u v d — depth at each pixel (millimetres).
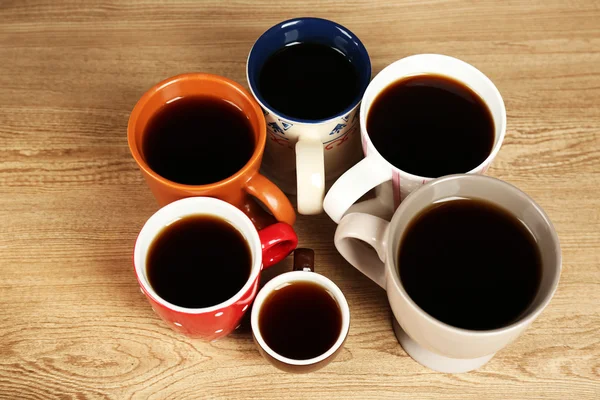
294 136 623
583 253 659
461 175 555
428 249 567
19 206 678
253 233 587
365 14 761
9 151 701
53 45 749
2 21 761
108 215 675
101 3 769
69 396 609
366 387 617
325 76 645
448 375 621
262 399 612
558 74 733
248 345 630
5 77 732
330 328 588
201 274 589
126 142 704
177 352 626
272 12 762
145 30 755
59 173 692
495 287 553
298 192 604
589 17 764
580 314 638
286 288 599
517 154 697
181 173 608
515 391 615
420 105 625
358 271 659
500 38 750
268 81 642
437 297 552
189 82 625
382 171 583
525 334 632
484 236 567
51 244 664
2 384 612
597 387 614
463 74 626
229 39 749
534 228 557
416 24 757
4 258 659
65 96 724
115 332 632
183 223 602
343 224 582
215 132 627
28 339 628
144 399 609
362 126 594
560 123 710
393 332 637
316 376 620
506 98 721
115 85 728
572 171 690
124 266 656
